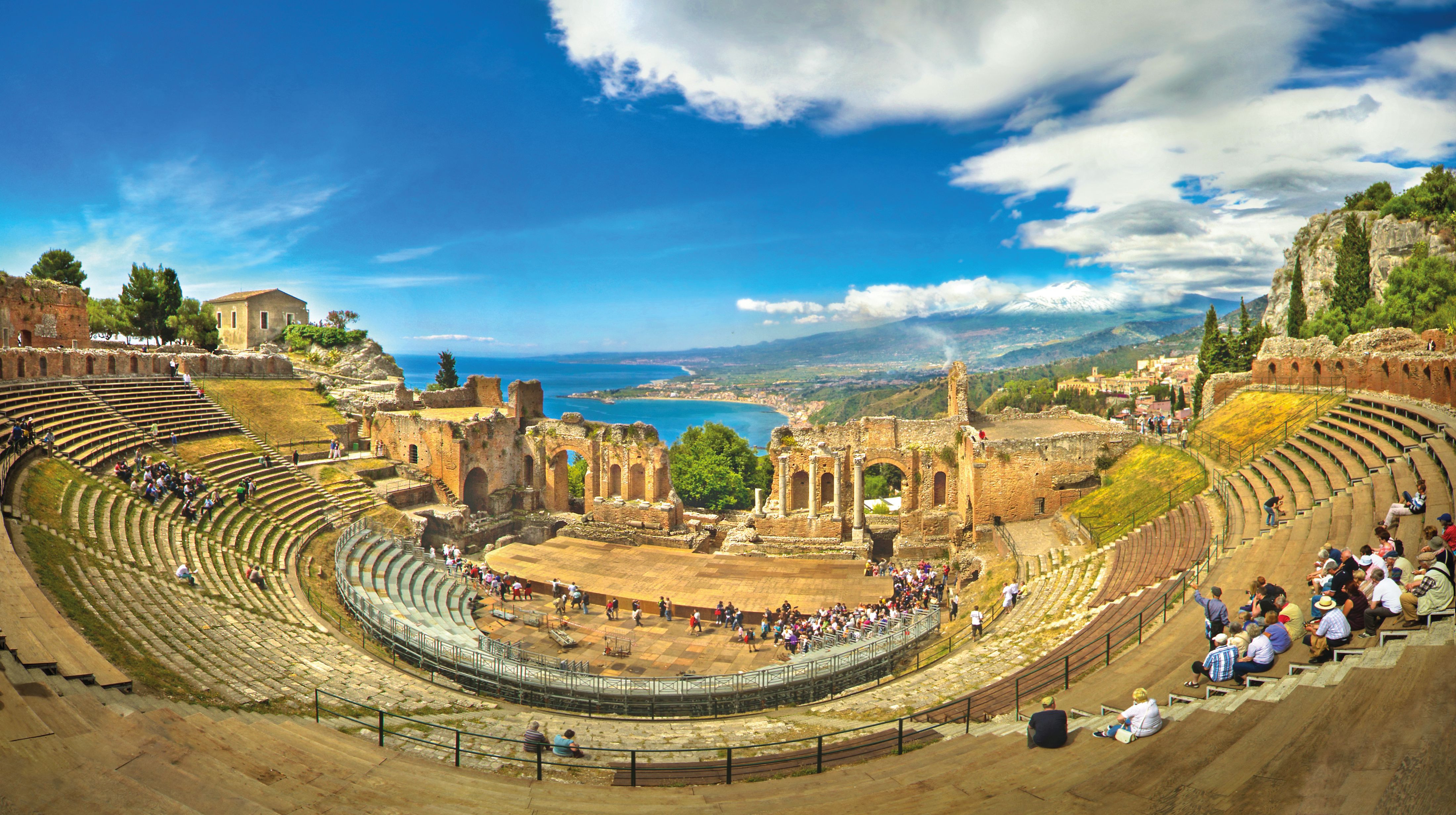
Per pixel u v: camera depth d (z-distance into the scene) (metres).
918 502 57.41
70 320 64.25
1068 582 35.72
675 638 38.91
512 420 64.25
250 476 47.56
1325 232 96.38
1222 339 76.75
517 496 63.34
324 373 90.94
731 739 23.69
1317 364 45.06
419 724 23.19
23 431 34.59
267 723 18.52
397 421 61.25
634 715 29.47
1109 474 50.12
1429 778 9.45
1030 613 33.19
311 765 16.09
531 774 19.69
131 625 23.97
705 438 97.31
